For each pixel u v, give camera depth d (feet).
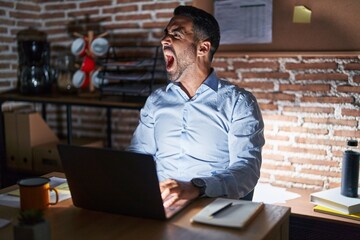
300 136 8.53
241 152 6.07
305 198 7.88
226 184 5.27
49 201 4.87
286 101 8.57
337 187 7.99
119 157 4.26
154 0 9.81
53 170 9.93
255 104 6.48
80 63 11.03
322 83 8.22
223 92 6.63
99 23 10.65
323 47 8.06
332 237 7.00
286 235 4.70
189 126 6.57
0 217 4.50
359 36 7.74
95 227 4.22
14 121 10.32
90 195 4.63
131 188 4.35
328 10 7.94
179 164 6.54
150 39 10.00
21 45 10.35
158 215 4.34
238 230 4.07
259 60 8.73
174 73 6.70
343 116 8.10
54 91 10.93
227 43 8.88
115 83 9.84
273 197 7.91
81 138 11.05
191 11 6.62
